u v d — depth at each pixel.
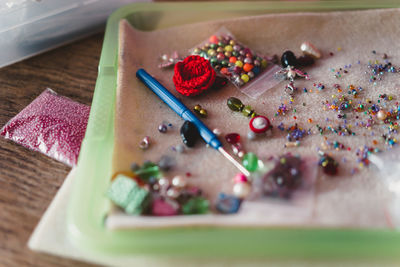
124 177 0.28
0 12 0.36
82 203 0.28
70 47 0.41
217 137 0.32
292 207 0.27
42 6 0.37
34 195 0.31
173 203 0.28
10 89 0.37
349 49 0.37
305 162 0.30
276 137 0.32
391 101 0.34
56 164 0.33
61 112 0.34
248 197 0.28
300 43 0.38
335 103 0.34
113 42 0.37
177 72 0.34
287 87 0.35
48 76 0.38
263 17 0.39
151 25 0.41
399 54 0.37
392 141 0.31
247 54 0.37
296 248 0.26
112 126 0.32
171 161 0.31
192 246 0.26
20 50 0.39
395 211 0.28
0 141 0.34
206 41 0.39
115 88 0.34
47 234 0.29
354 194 0.29
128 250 0.26
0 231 0.29
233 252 0.26
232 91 0.35
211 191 0.29
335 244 0.26
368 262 0.27
